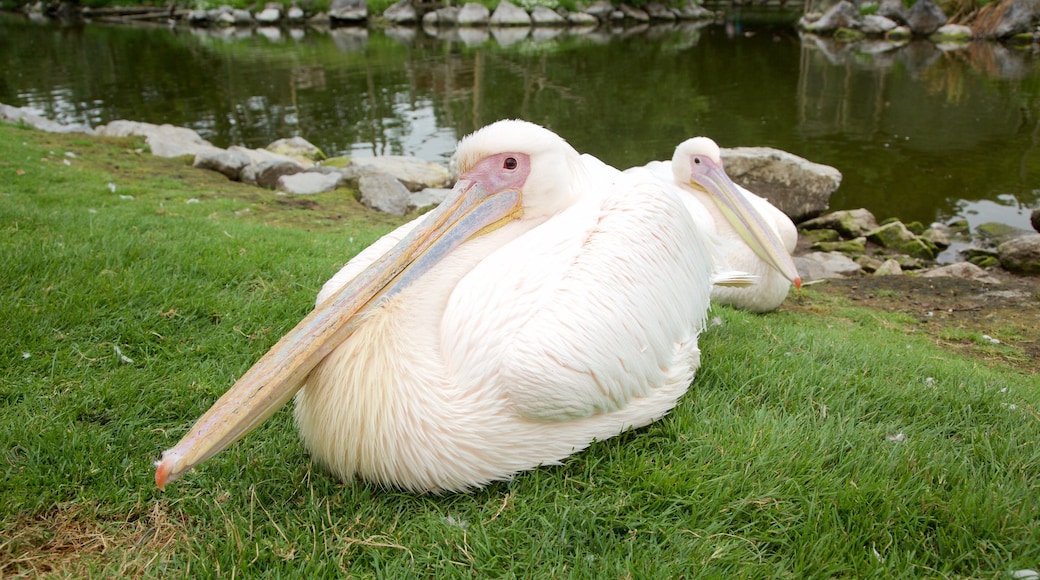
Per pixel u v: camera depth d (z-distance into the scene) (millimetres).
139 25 34969
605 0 34281
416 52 25891
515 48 26875
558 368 2721
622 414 3068
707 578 2379
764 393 3574
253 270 4859
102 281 4348
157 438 3143
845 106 17219
